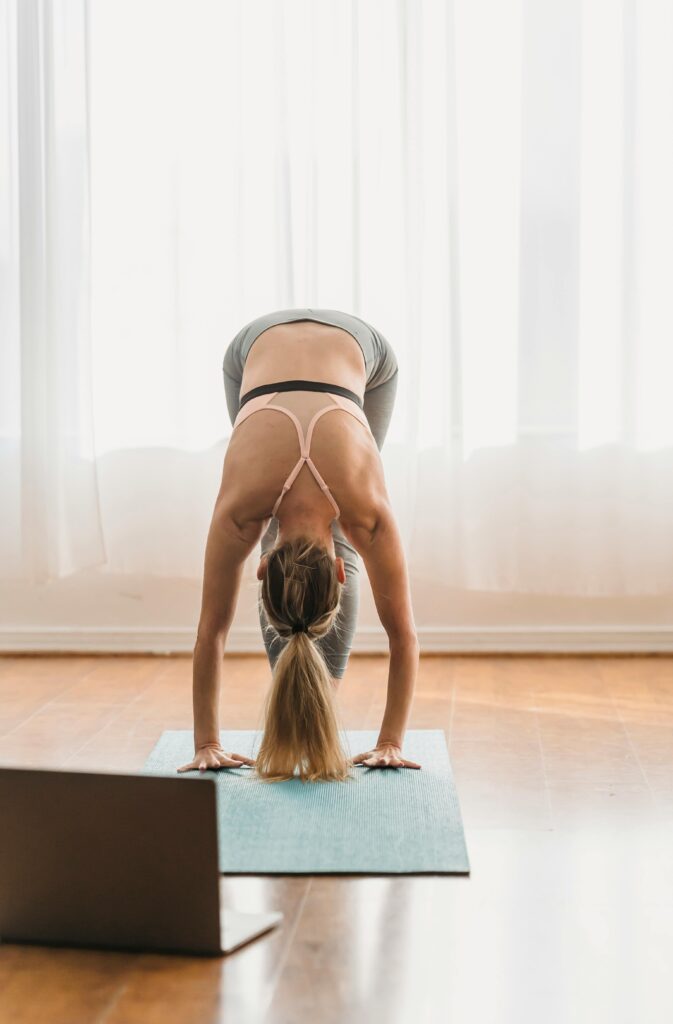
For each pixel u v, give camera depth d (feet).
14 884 6.54
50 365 13.71
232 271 13.70
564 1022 5.59
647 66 13.34
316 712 8.96
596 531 13.62
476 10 13.44
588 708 11.56
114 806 6.37
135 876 6.37
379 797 8.71
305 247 13.64
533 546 13.65
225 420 13.88
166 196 13.74
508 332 13.52
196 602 14.47
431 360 13.58
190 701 12.00
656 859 7.63
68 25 13.56
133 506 14.02
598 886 7.20
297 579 8.82
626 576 13.64
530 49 13.38
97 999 5.83
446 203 13.41
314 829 8.09
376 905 6.93
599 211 13.43
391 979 6.01
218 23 13.67
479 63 13.46
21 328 13.71
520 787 9.11
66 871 6.46
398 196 13.55
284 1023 5.57
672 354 13.46
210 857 6.25
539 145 13.41
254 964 6.20
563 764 9.70
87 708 11.71
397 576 9.29
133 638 14.46
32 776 6.48
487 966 6.15
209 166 13.71
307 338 10.03
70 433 13.80
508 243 13.50
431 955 6.28
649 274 13.43
